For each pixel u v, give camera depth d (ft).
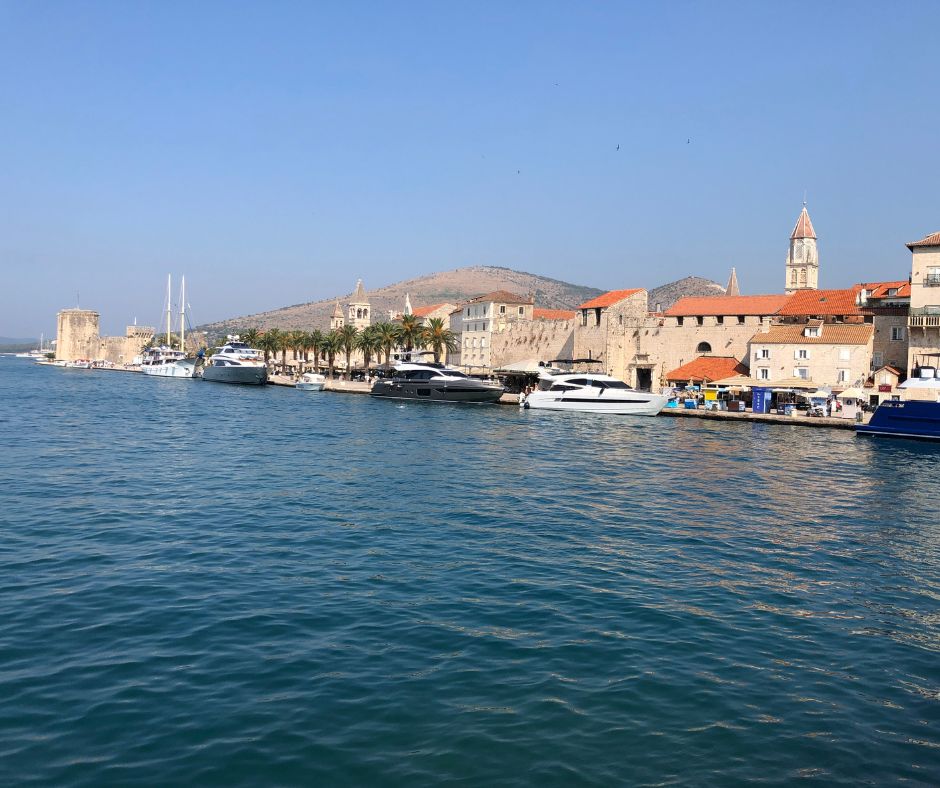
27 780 34.30
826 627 56.54
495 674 46.42
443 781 35.06
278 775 35.19
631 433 202.69
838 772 36.73
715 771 36.47
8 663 46.32
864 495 114.52
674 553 76.79
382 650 49.70
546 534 83.51
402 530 83.92
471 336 442.91
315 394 388.57
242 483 111.75
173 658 47.67
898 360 266.16
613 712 41.96
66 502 95.50
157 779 34.68
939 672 48.85
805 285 415.44
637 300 345.51
